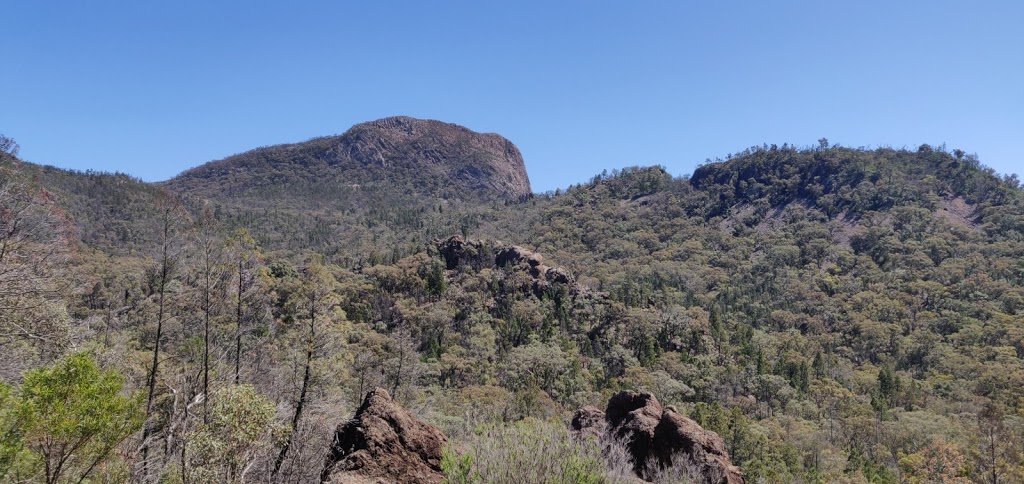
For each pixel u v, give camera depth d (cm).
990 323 11900
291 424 1548
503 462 992
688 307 13512
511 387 7519
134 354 2492
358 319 9719
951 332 12281
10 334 1877
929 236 18362
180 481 1278
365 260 15012
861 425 7400
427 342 9362
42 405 967
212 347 2222
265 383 2366
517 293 11769
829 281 16012
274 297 3256
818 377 9850
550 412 6088
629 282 14838
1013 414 7469
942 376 9881
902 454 6731
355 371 4103
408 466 1416
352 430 1451
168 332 2308
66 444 995
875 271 16300
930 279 15375
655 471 2331
